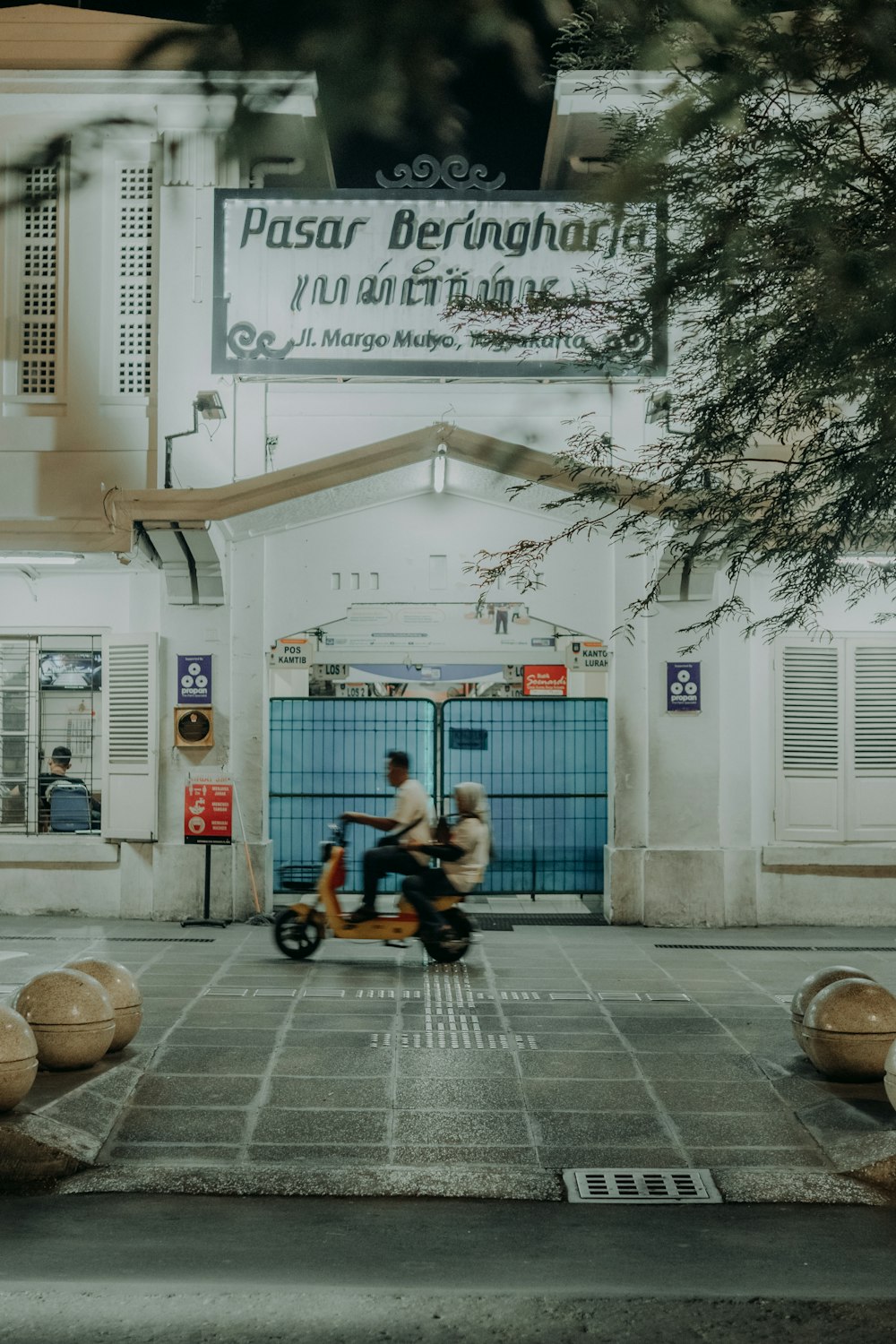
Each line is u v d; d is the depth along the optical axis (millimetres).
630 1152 6645
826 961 11750
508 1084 7652
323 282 13375
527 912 14359
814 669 13914
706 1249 5332
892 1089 6801
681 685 13789
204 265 13625
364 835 14336
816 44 2590
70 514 13531
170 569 13523
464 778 14367
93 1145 6605
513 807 14461
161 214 13539
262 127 1649
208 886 13336
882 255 4133
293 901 14438
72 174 1702
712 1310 4488
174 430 13570
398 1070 7902
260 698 13852
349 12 1464
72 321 13633
